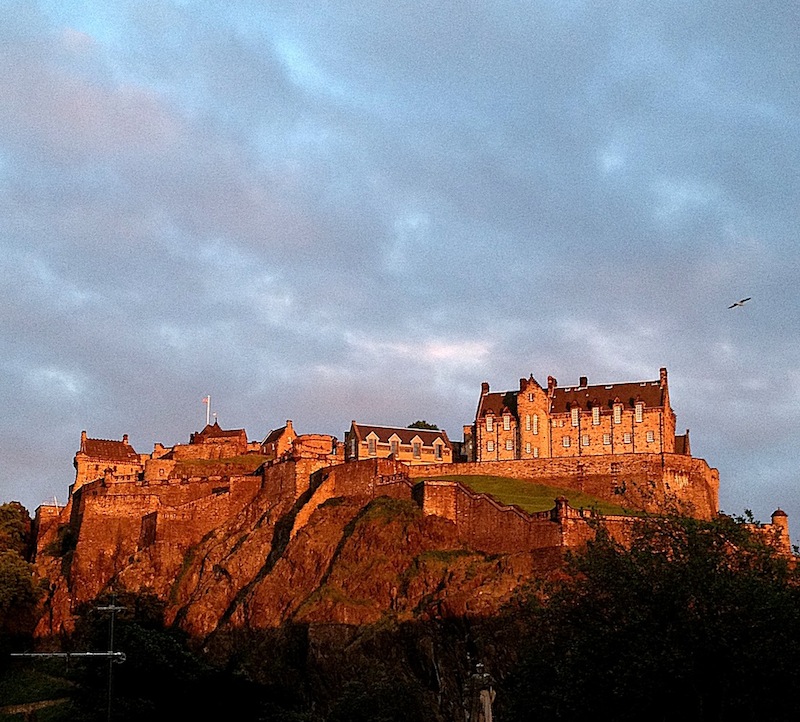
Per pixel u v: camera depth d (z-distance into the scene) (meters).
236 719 161.00
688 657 109.19
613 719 111.50
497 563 183.62
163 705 159.38
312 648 181.12
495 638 165.50
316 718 164.25
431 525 196.00
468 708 103.75
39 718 187.50
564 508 183.50
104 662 164.12
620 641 113.38
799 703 109.56
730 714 111.81
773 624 110.44
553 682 119.31
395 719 158.75
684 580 113.88
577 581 128.38
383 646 177.38
